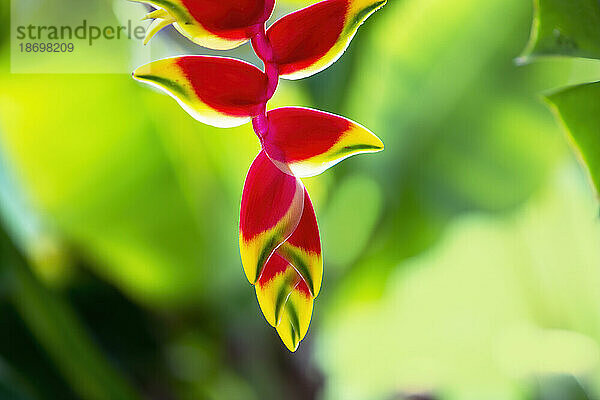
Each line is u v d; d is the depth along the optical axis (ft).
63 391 9.01
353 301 11.21
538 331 17.28
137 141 8.78
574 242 16.80
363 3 3.68
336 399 15.87
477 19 9.65
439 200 10.34
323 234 10.29
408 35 9.77
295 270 3.76
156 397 10.12
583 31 4.15
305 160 3.71
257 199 3.69
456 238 17.92
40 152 8.62
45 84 8.27
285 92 9.14
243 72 3.66
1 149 8.67
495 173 10.22
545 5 4.15
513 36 9.70
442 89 9.98
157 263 9.50
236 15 3.62
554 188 15.28
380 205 10.36
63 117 8.46
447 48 9.82
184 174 9.10
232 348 10.19
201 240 9.41
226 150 9.16
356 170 10.19
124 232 9.24
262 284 3.76
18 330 8.96
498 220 11.15
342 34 3.69
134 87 8.45
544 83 9.78
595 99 4.09
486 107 9.96
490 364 18.56
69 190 8.89
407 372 18.60
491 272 18.71
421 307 19.76
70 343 8.46
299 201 3.70
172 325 10.18
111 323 10.08
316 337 10.49
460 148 10.15
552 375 14.80
